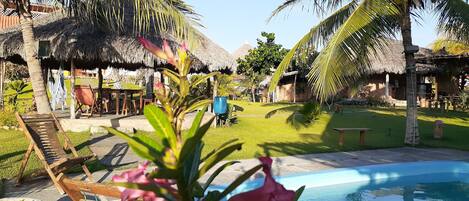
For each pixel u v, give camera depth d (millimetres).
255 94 41500
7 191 6004
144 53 13070
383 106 29766
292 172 7734
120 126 13000
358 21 9836
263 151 10070
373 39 10297
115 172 7328
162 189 884
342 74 9750
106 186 3533
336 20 12023
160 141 867
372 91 34031
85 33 12984
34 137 6516
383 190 7664
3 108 15891
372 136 13914
